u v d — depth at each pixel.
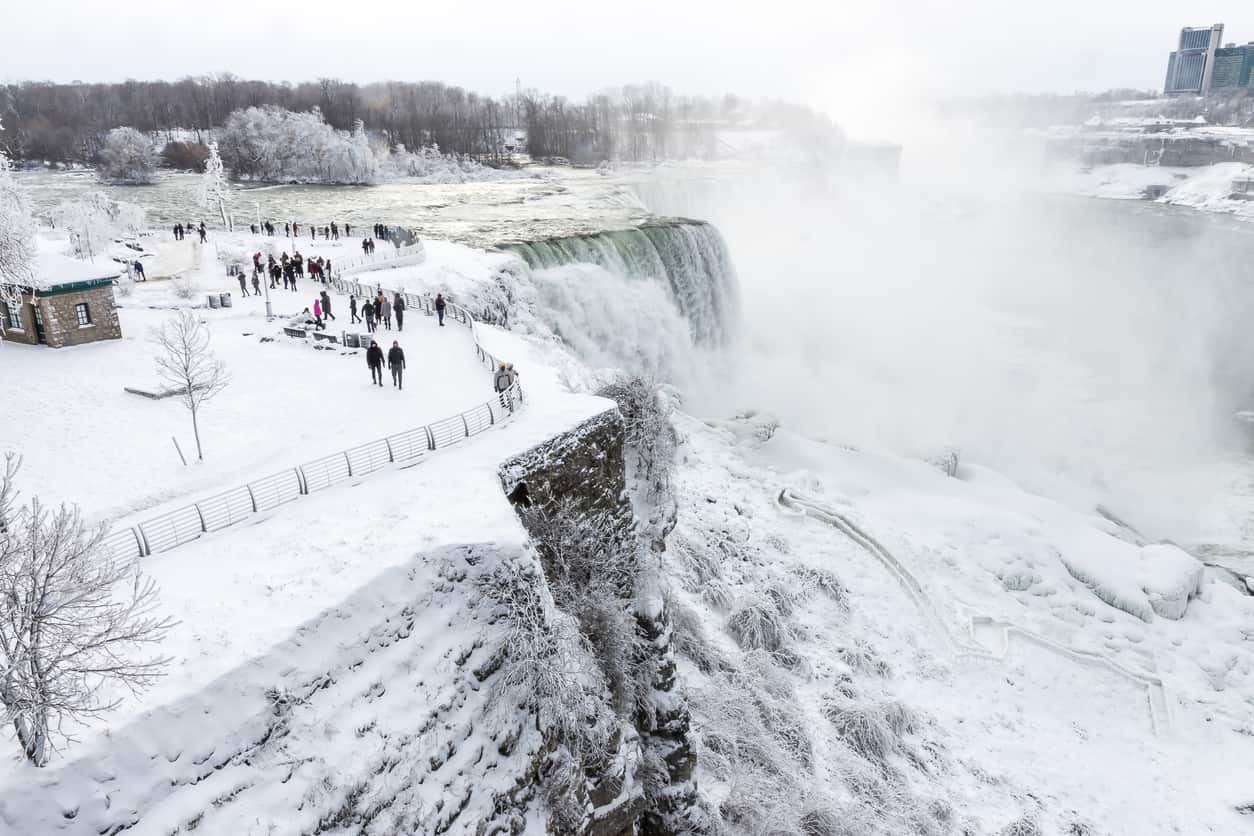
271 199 111.88
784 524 43.75
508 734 19.64
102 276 42.34
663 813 25.12
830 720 31.81
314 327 44.59
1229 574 51.22
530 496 26.02
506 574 21.09
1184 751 34.53
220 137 142.25
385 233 73.06
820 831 26.78
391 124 177.38
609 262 63.94
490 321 51.19
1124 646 40.28
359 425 31.16
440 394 34.19
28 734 14.03
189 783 15.20
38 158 160.38
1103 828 30.20
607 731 22.06
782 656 34.25
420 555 20.41
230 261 62.19
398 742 17.58
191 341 31.89
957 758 31.88
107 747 14.59
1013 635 39.19
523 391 32.12
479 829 18.05
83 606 14.43
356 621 18.67
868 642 37.00
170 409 33.62
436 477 24.50
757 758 29.00
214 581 19.50
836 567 41.12
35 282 40.19
